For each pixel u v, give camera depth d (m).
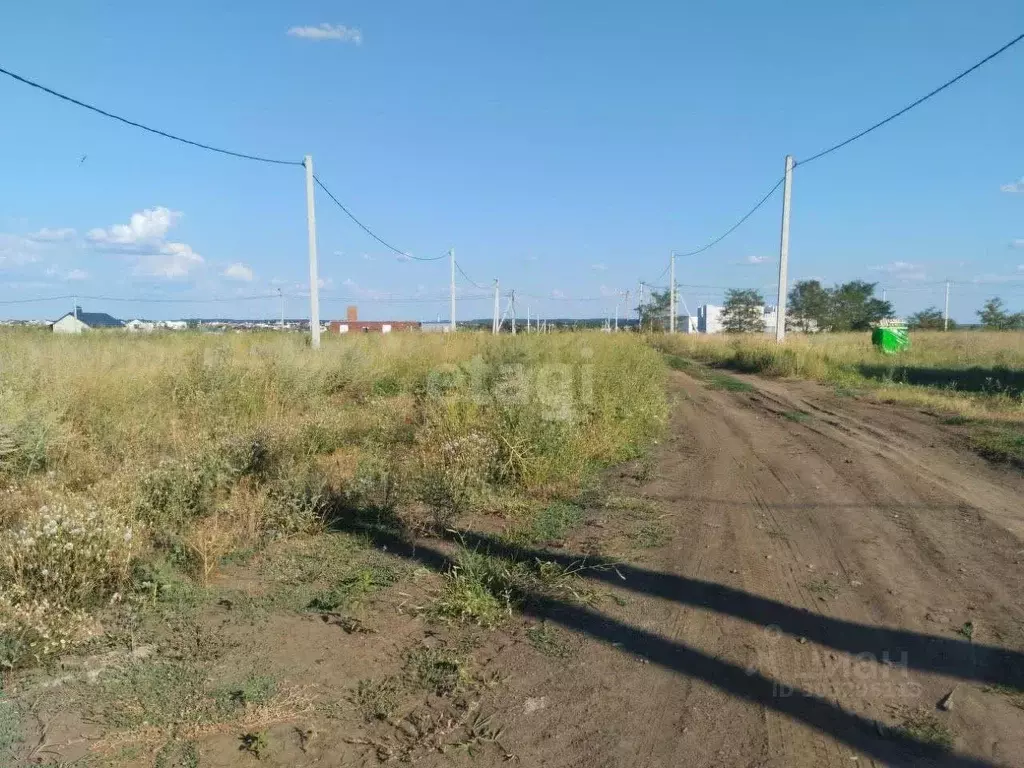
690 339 40.31
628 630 4.59
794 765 3.26
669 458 9.80
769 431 12.05
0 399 7.65
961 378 19.09
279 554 5.76
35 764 3.13
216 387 11.32
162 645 4.25
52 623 4.12
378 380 15.41
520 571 5.48
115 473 6.60
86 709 3.58
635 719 3.62
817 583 5.35
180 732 3.42
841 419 13.26
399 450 9.03
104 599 4.74
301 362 13.87
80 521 4.76
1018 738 3.46
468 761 3.29
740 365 25.97
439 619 4.72
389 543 6.08
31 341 13.67
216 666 4.04
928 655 4.26
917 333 42.06
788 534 6.51
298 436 8.56
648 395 12.46
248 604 4.84
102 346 14.64
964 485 8.25
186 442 7.96
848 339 33.19
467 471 7.17
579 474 8.27
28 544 4.50
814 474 8.82
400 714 3.66
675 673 4.07
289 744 3.37
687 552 6.02
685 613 4.84
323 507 6.58
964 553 6.01
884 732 3.51
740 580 5.41
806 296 60.56
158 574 4.96
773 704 3.75
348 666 4.11
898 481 8.45
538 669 4.12
